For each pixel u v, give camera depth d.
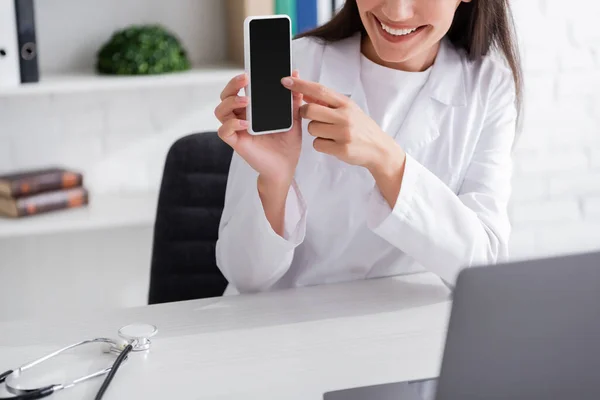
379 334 1.41
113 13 2.77
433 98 1.73
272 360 1.31
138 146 2.90
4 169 2.76
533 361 0.93
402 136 1.72
